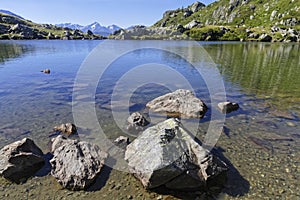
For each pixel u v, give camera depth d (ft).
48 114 47.01
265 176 27.48
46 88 68.03
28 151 29.76
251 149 33.60
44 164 29.43
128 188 25.72
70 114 46.98
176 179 25.30
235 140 36.35
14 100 56.29
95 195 24.66
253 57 152.66
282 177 27.32
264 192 24.97
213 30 426.10
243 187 25.72
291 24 528.22
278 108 51.42
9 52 171.22
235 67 109.70
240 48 229.66
